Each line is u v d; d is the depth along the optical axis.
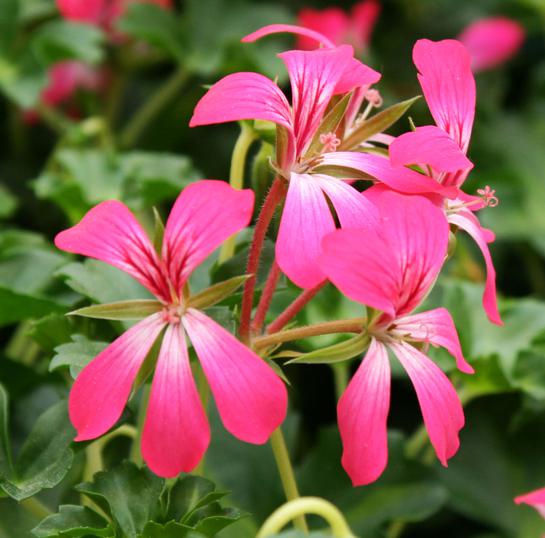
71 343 0.53
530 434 0.62
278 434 0.54
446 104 0.52
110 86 0.86
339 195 0.50
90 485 0.53
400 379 0.65
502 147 0.84
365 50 0.82
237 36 0.84
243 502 0.58
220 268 0.56
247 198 0.50
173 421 0.49
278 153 0.51
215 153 0.84
